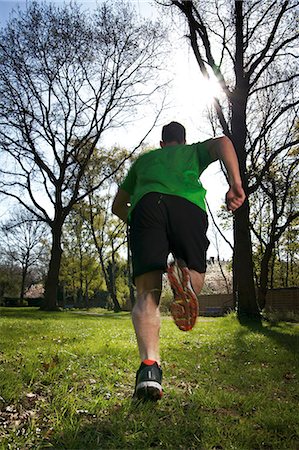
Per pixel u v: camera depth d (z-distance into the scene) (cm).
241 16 1703
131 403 286
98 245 4550
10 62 2492
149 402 285
